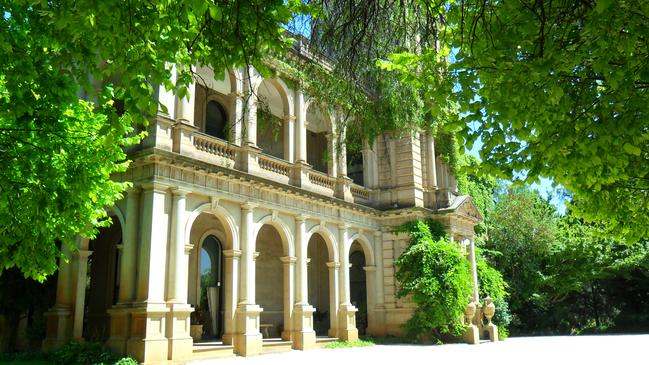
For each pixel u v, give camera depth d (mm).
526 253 41562
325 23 7367
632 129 6793
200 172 18891
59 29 6410
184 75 6840
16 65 7227
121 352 16594
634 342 28469
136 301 16859
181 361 17078
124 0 5906
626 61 6527
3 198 9367
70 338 17766
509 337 38906
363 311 30484
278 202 22297
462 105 7793
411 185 28516
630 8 6016
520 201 42438
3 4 7492
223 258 24484
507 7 6785
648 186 8992
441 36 7848
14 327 19141
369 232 28375
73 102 8258
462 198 30297
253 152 21422
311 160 30406
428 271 25938
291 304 22422
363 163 29516
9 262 11062
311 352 21344
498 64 6984
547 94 6902
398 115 9484
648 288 42844
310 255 30438
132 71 6289
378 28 7613
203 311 23109
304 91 9734
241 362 17328
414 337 26078
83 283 18188
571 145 7539
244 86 21172
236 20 6152
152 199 17344
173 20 6496
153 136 17828
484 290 31750
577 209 10133
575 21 6586
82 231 12070
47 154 9602
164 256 17453
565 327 44438
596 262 41500
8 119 8539
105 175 12062
